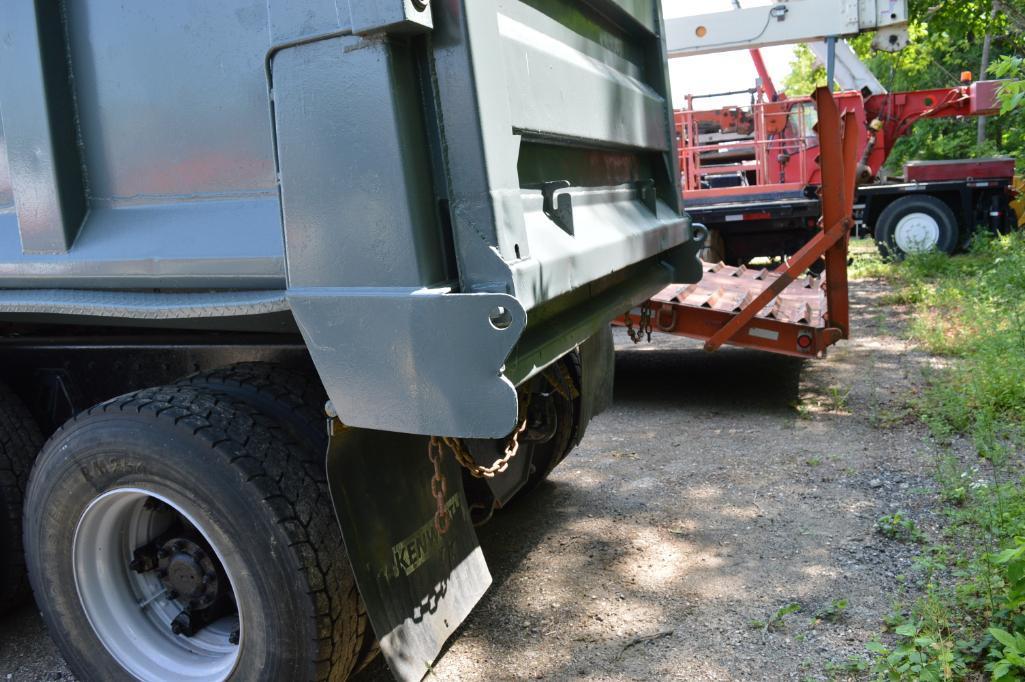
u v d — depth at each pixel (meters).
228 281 2.08
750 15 8.30
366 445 2.30
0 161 2.41
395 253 1.82
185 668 2.49
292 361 2.60
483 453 2.77
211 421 2.25
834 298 5.32
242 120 2.01
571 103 2.49
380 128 1.78
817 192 10.19
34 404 3.15
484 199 1.81
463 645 2.93
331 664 2.25
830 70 8.38
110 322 2.55
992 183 12.75
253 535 2.18
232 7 1.98
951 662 2.42
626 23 3.28
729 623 2.96
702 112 11.59
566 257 2.15
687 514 3.96
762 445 4.92
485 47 1.83
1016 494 3.42
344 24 1.77
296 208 1.91
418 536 2.50
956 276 10.55
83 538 2.46
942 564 3.12
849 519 3.77
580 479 4.52
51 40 2.20
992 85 12.11
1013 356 5.32
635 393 6.28
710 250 10.38
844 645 2.77
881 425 5.14
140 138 2.17
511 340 1.71
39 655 3.03
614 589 3.26
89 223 2.28
